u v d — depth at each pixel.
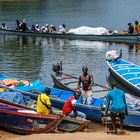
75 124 17.80
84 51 41.09
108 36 47.44
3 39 49.31
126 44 45.91
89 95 20.95
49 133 17.62
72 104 18.59
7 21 67.94
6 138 17.23
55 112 19.16
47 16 77.81
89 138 15.81
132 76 27.20
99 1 131.62
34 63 35.03
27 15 78.69
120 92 16.75
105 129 18.09
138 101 20.92
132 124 18.91
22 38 50.22
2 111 18.86
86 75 20.95
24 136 16.98
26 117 18.27
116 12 90.31
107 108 16.78
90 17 77.81
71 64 34.69
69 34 49.47
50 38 50.47
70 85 25.59
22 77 30.16
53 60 36.34
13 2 109.88
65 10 94.31
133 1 132.00
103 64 34.59
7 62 35.44
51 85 27.94
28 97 21.61
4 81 25.22
